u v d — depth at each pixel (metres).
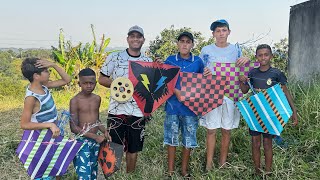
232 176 4.04
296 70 7.21
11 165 4.68
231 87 4.17
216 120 4.22
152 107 3.97
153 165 4.48
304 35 6.90
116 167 3.58
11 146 5.25
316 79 5.96
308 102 4.87
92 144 3.67
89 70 3.62
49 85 3.53
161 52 12.05
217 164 4.50
